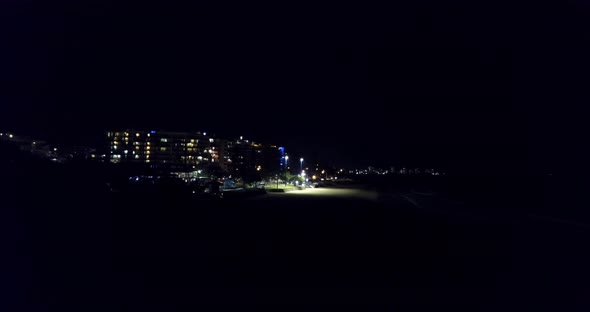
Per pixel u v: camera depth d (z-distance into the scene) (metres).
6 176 22.98
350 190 64.62
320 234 16.48
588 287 9.09
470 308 7.54
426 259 11.97
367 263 11.19
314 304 7.53
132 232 15.26
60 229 14.82
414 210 29.98
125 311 6.91
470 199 45.75
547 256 12.97
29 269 9.44
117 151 112.06
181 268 10.04
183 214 21.73
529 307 7.65
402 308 7.45
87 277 8.95
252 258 11.45
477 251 13.64
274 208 28.33
